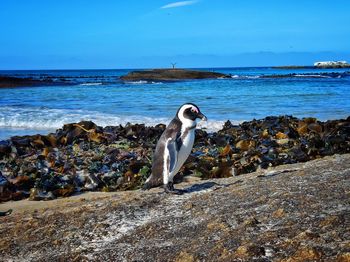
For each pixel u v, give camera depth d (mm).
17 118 22109
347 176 6207
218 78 75062
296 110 24938
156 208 6312
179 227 5355
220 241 4562
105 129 16609
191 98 33250
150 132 15953
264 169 10172
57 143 14984
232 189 6648
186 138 7297
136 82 62312
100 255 4965
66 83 58250
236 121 20797
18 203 8797
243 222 4953
